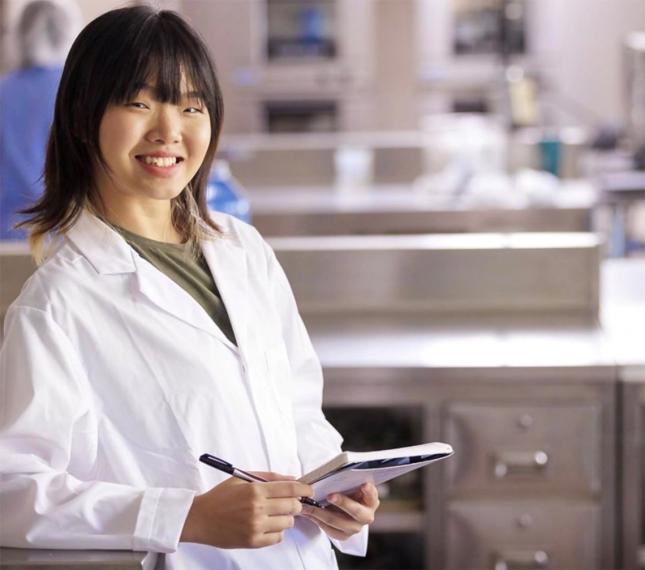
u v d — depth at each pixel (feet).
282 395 5.22
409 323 9.37
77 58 4.85
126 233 5.07
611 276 11.25
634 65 17.84
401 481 8.73
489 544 8.44
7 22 15.39
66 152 5.00
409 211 14.24
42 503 4.56
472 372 8.23
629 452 8.30
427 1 23.79
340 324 9.37
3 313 8.91
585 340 8.87
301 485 4.59
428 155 16.89
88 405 4.72
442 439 8.33
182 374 4.83
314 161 16.97
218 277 5.17
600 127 20.25
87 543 4.56
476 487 8.38
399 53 25.86
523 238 9.83
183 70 4.84
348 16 23.44
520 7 23.76
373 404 8.32
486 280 9.61
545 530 8.41
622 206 16.48
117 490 4.63
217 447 4.83
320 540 5.16
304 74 23.72
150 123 4.83
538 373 8.23
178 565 4.83
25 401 4.58
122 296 4.88
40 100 12.28
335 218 14.24
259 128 24.06
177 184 4.93
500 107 19.02
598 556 8.43
